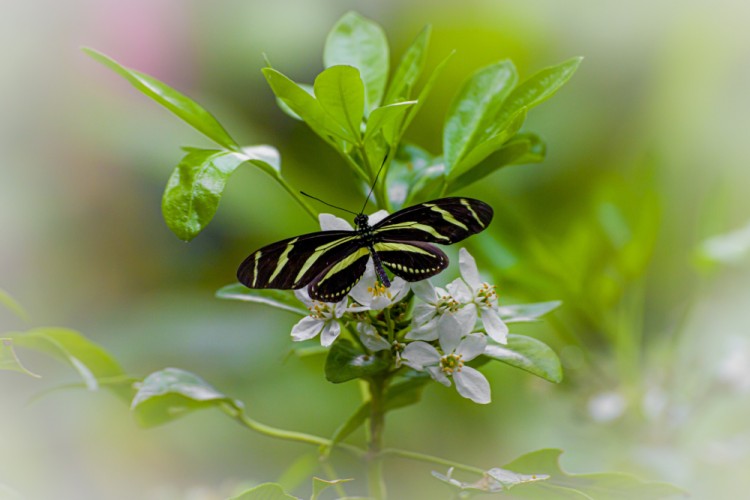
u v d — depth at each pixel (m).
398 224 1.13
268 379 1.40
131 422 1.40
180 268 1.56
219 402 1.15
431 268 1.12
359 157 1.17
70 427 1.39
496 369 1.37
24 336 1.15
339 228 1.14
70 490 1.37
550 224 1.45
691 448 1.31
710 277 1.34
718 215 1.35
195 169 1.12
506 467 1.12
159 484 1.38
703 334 1.39
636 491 1.13
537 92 1.15
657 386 1.33
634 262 1.32
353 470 1.37
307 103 1.13
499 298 1.30
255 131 1.53
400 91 1.16
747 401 1.33
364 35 1.18
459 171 1.15
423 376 1.14
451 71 1.48
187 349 1.42
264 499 1.11
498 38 1.49
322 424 1.39
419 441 1.38
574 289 1.31
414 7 1.53
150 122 1.58
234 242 1.51
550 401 1.36
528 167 1.45
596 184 1.47
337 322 1.12
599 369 1.33
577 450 1.34
